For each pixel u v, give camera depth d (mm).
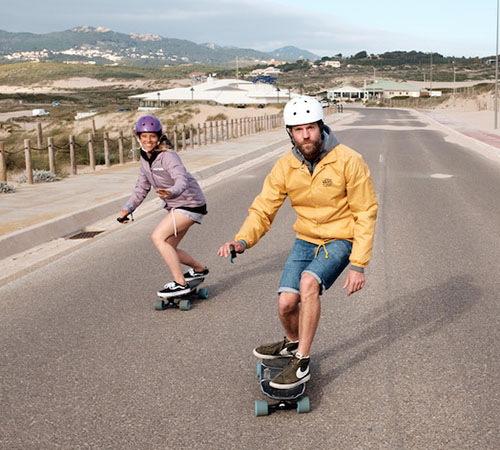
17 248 8258
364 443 3316
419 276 6770
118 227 10008
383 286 6406
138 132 5527
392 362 4414
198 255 7957
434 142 29328
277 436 3408
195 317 5512
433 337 4898
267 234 9344
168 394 3949
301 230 3926
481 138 31078
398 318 5387
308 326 3670
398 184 14797
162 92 125750
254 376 4219
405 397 3859
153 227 9906
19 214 10102
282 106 112625
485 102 92562
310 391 3982
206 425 3539
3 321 5496
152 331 5152
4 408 3793
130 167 19062
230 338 4961
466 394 3881
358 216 3744
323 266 3732
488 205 11680
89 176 16344
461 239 8656
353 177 3676
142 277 6914
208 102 121375
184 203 5785
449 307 5660
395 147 26250
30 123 78812
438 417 3590
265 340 4898
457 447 3260
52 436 3445
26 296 6258
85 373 4301
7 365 4473
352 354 4590
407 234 9070
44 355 4652
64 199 11922
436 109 101312
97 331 5176
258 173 17828
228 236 9133
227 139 31891
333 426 3512
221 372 4289
